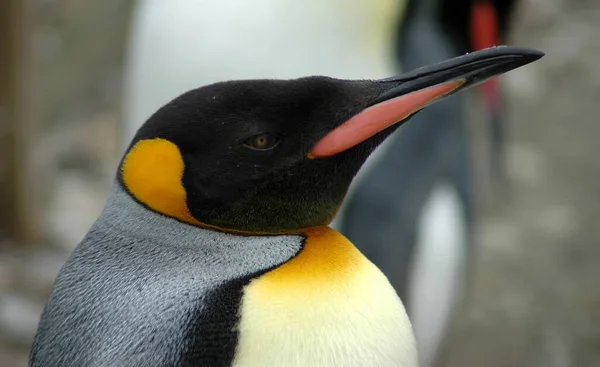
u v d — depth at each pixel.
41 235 5.66
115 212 3.46
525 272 5.80
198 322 3.41
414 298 3.94
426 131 3.93
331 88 3.47
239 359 3.40
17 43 5.29
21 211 5.50
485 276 5.75
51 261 5.46
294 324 3.42
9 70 5.26
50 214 6.01
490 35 4.20
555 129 7.37
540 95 7.84
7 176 5.43
